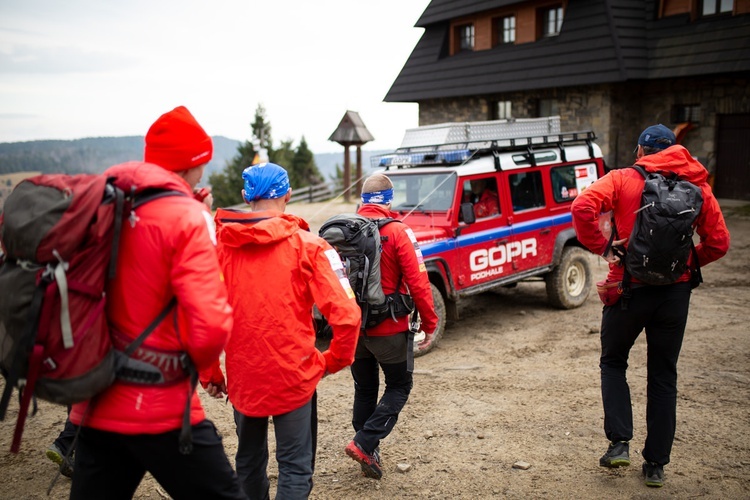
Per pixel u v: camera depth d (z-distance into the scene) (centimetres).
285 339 270
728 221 1416
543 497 354
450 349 673
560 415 471
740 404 477
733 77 1577
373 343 368
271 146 6256
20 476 394
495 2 2014
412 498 360
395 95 2273
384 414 370
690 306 800
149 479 393
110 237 199
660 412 352
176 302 212
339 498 362
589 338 686
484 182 739
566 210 819
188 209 209
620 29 1728
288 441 281
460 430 454
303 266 273
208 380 291
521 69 1897
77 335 191
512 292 945
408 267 366
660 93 1733
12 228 192
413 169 753
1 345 193
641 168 353
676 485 361
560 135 829
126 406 205
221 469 223
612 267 360
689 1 1689
